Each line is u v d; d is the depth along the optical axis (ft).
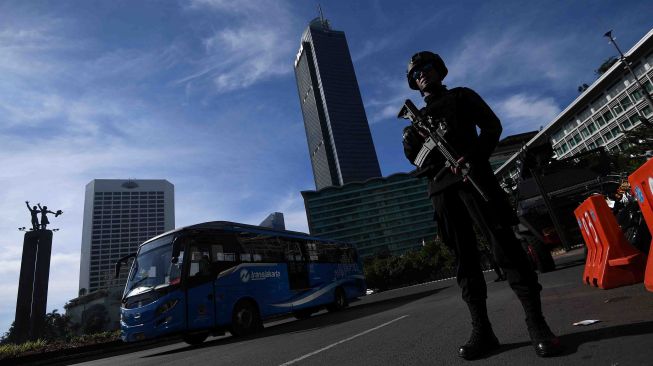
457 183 8.07
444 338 11.34
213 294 31.86
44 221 94.48
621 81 219.82
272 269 39.55
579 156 30.14
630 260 14.35
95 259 549.54
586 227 17.63
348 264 54.85
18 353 40.98
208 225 34.55
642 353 6.22
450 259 146.10
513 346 8.44
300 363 11.68
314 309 48.65
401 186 528.22
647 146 73.36
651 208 10.67
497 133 7.86
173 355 24.75
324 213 519.19
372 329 17.19
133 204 597.52
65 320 339.77
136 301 29.68
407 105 8.87
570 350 7.22
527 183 30.78
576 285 18.57
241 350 19.30
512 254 7.62
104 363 28.30
